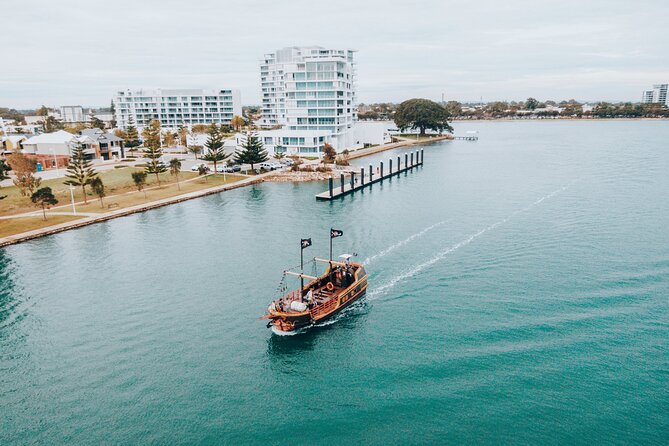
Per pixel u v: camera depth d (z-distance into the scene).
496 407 38.72
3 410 39.03
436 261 68.81
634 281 60.25
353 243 77.69
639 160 162.25
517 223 86.81
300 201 111.44
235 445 35.53
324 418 38.06
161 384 42.16
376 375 43.19
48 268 68.56
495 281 61.53
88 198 110.88
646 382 41.16
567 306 54.31
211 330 50.91
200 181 133.88
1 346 48.19
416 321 52.25
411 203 107.06
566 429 36.34
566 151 198.38
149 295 59.19
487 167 160.25
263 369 44.31
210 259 71.31
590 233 79.62
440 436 36.03
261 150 152.38
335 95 196.62
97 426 37.25
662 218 87.44
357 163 176.88
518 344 47.12
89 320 53.19
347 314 54.28
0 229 86.00
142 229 87.75
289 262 69.69
